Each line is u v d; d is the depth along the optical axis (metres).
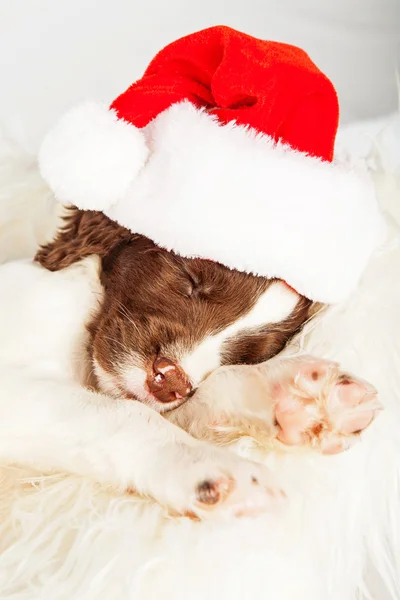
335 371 0.51
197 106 0.55
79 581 0.46
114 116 0.52
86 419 0.51
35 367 0.55
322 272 0.53
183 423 0.55
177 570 0.47
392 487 0.52
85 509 0.49
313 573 0.49
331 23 0.88
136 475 0.49
